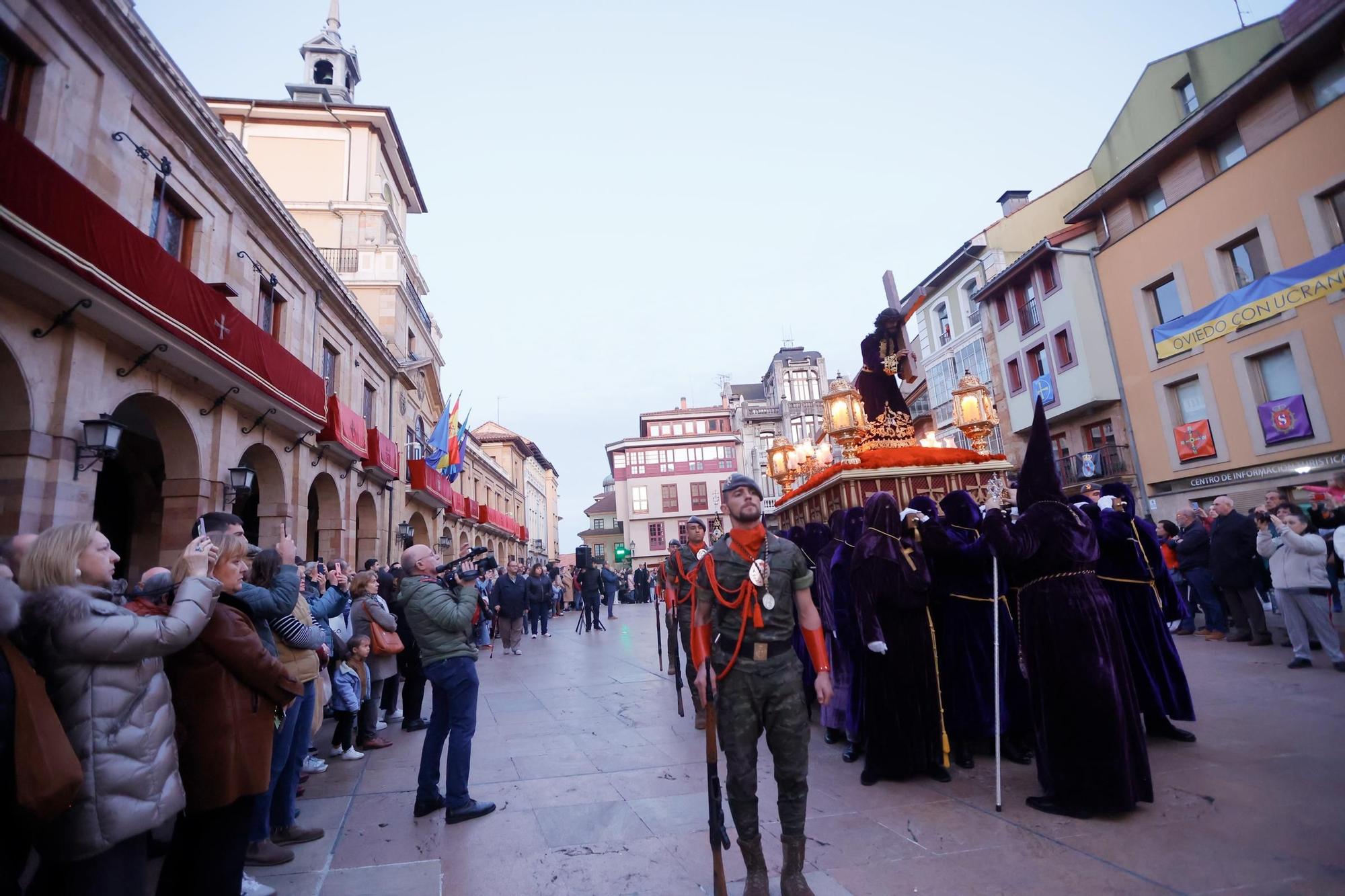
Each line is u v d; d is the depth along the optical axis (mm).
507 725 6895
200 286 8922
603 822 4043
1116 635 3871
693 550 6754
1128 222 19734
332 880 3373
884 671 4477
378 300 21141
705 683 2980
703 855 3498
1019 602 4105
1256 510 8055
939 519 5125
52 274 6645
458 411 22938
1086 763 3625
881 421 7359
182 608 2455
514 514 44719
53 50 7559
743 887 3090
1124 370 19906
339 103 23312
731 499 3141
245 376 10000
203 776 2678
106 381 7988
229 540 3045
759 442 50406
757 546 3119
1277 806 3562
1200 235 17359
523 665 11781
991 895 2834
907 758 4371
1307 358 15109
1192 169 17672
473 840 3850
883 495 4746
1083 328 20500
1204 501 17812
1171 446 18484
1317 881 2777
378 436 17500
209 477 10234
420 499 22656
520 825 4047
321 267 14555
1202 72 19859
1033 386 22828
